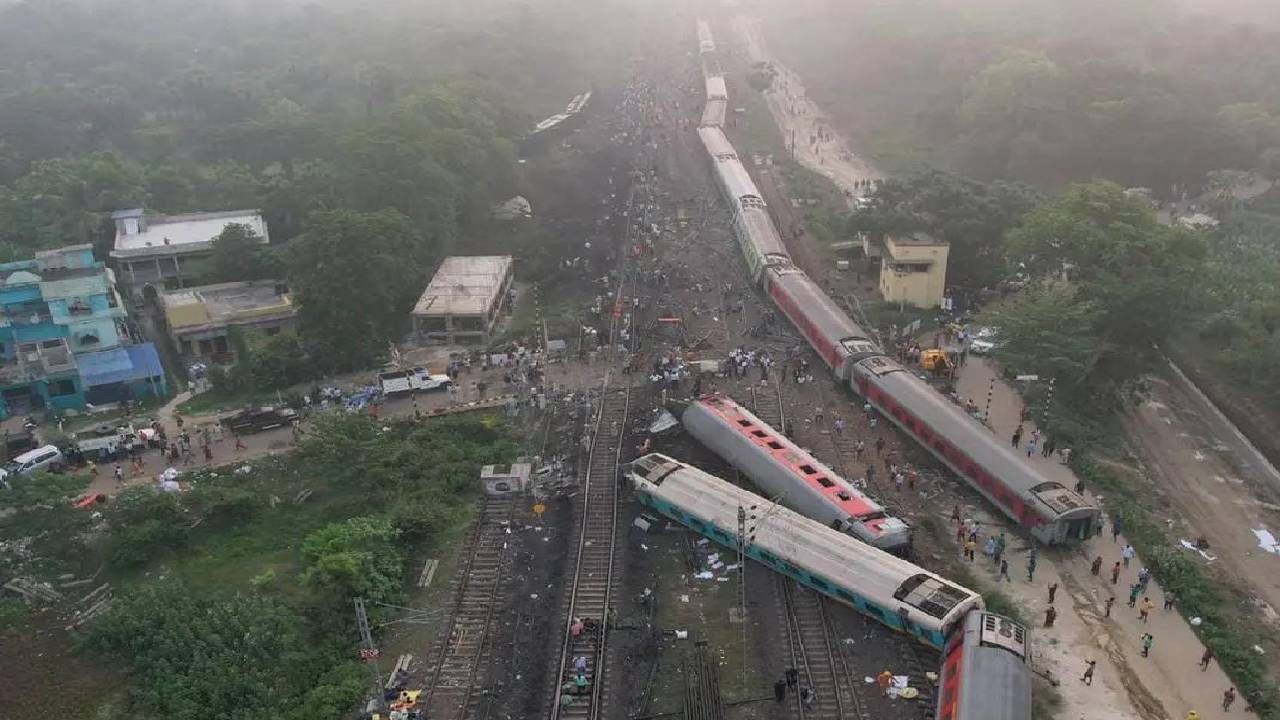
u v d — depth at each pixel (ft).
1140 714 165.07
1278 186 458.09
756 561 207.51
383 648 187.32
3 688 175.11
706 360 296.92
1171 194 475.72
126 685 175.94
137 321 341.82
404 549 213.87
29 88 636.07
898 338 311.47
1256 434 267.59
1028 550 208.23
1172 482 244.01
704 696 171.63
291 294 341.00
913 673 175.42
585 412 269.85
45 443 256.11
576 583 203.82
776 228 409.90
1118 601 192.75
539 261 388.57
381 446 245.24
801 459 227.40
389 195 357.20
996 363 292.81
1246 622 186.80
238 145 517.14
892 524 203.21
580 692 173.68
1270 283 329.52
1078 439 249.14
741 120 617.62
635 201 459.73
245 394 287.28
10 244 382.83
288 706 170.50
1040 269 311.68
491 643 187.93
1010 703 150.61
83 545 213.05
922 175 374.22
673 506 219.41
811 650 182.29
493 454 250.37
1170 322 272.10
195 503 225.35
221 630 184.96
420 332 319.68
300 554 214.69
